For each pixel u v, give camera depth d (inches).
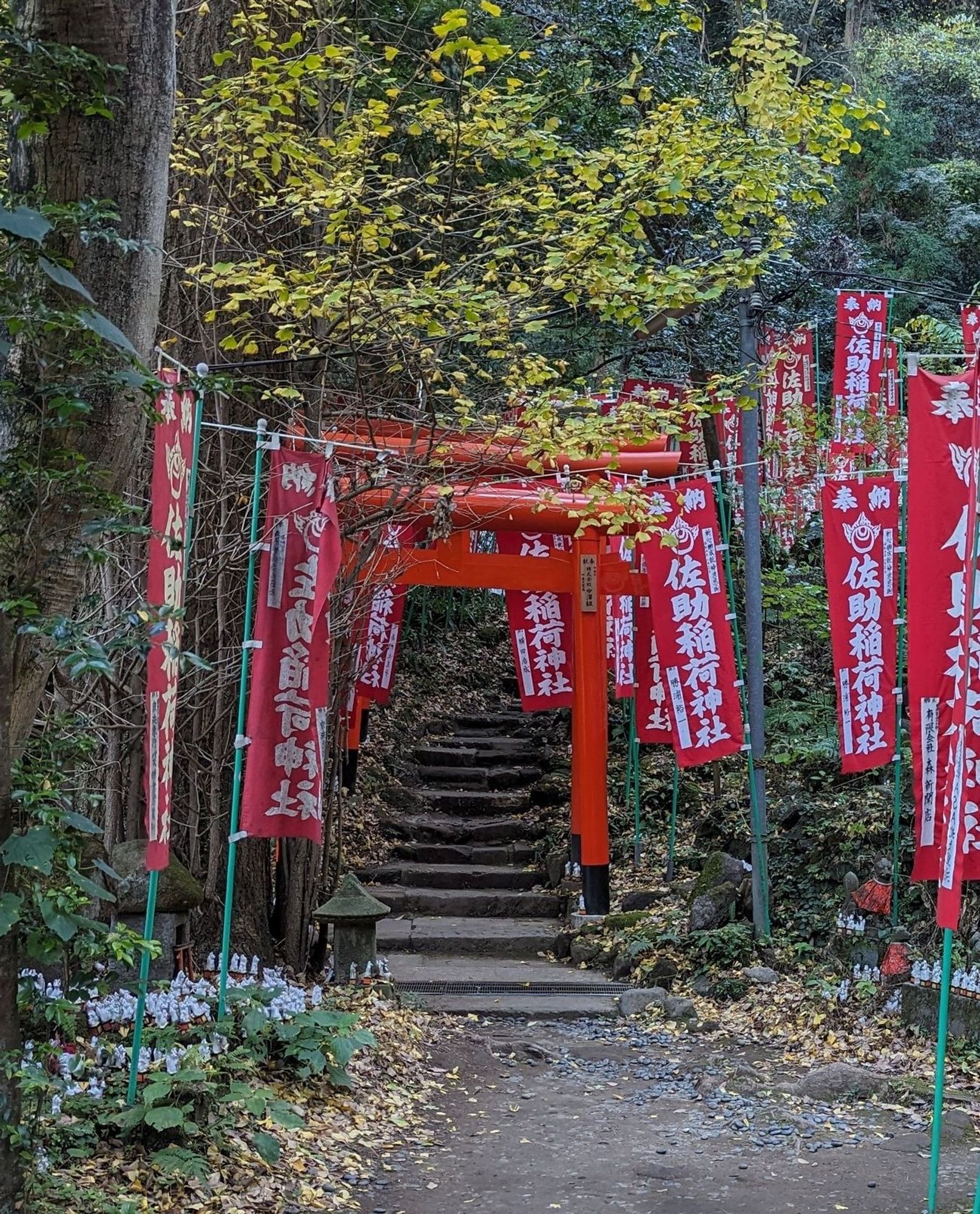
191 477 201.2
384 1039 269.1
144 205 152.6
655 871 439.5
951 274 741.3
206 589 292.5
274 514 246.8
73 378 136.7
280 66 275.1
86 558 140.8
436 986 345.4
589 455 300.4
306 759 247.1
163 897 236.4
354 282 256.2
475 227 370.0
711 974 341.4
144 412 147.6
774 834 396.2
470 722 623.8
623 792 511.8
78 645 127.8
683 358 501.4
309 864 323.3
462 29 382.0
